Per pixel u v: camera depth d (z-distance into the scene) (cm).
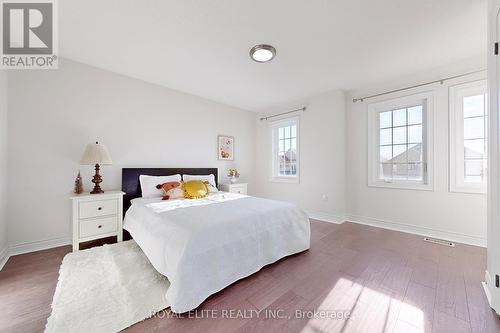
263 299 156
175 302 136
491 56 147
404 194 312
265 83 334
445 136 276
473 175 260
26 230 236
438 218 283
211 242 162
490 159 150
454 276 185
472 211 259
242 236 185
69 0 166
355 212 362
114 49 238
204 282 152
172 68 284
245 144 481
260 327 129
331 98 367
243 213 204
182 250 150
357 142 359
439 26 197
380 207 335
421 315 139
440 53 246
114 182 296
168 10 177
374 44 227
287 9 176
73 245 229
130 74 302
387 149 333
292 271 197
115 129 297
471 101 261
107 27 200
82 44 229
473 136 260
